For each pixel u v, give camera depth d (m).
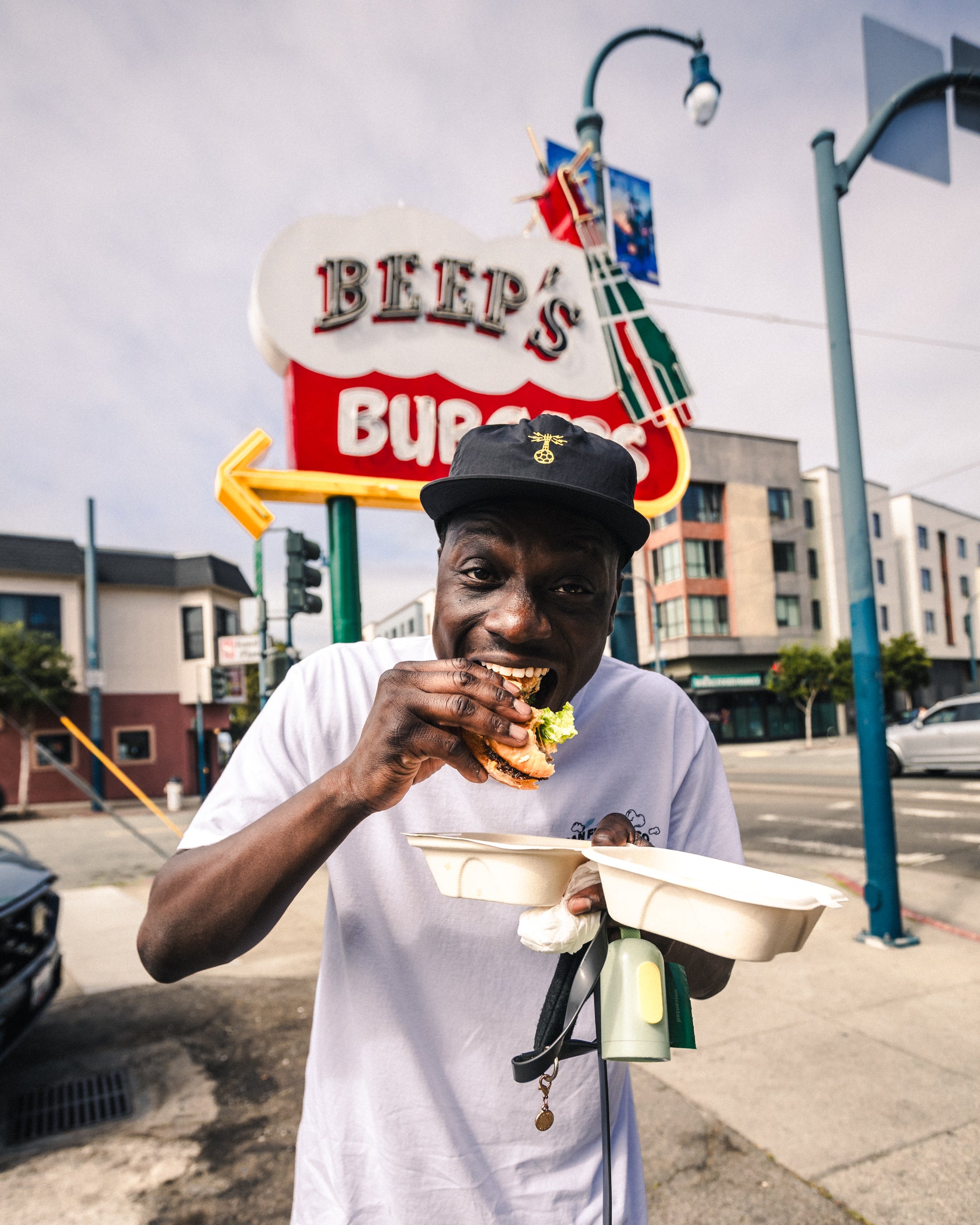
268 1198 2.62
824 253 5.28
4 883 3.53
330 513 4.75
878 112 5.04
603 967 0.82
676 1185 2.54
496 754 0.74
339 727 1.07
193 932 0.82
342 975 1.08
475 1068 1.01
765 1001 4.04
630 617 5.76
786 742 34.25
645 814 1.14
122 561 25.25
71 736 23.52
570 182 5.93
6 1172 2.78
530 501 0.89
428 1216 0.97
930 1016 3.80
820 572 37.56
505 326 5.17
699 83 6.77
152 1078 3.47
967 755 13.45
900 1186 2.50
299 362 4.62
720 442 34.84
